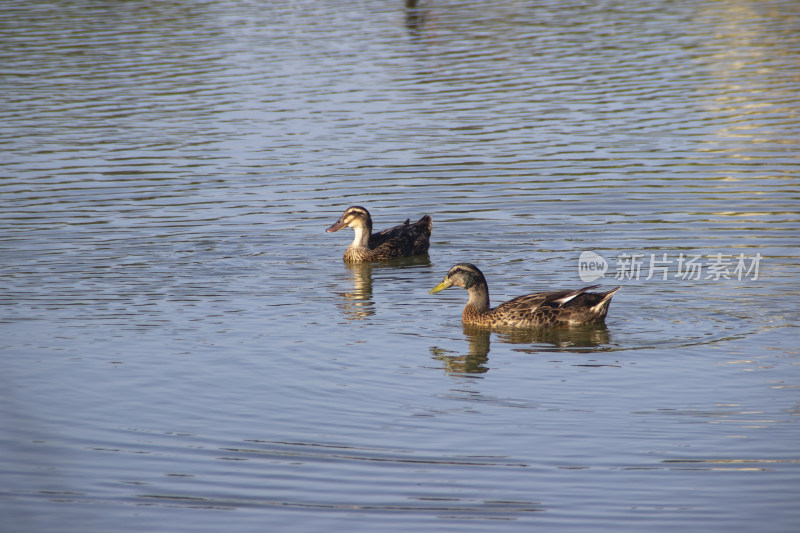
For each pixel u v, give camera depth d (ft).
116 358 48.16
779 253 61.87
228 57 126.72
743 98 102.32
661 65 117.70
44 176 83.46
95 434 40.34
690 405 41.75
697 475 36.11
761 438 38.63
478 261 64.08
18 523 33.83
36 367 47.03
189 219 73.00
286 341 50.52
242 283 60.64
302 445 39.04
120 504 35.12
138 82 115.03
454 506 34.50
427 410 42.04
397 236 66.59
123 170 85.05
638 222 69.31
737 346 48.11
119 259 64.59
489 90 109.40
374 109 103.30
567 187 77.61
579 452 38.06
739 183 76.54
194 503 35.09
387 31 141.08
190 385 44.98
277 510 34.47
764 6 152.76
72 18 151.53
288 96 108.78
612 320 52.60
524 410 41.83
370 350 49.34
